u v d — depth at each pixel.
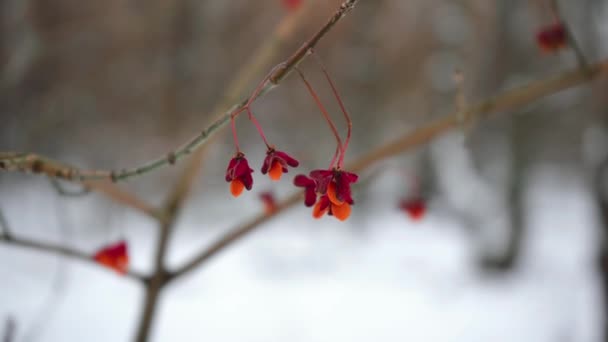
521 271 7.50
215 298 6.34
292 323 5.86
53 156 7.23
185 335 5.37
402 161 8.98
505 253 7.45
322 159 9.64
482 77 7.95
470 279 7.39
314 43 1.07
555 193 12.60
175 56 7.75
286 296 6.54
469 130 2.11
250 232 1.95
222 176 9.28
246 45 8.31
